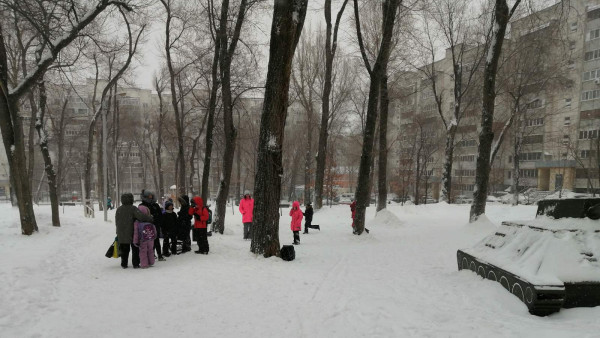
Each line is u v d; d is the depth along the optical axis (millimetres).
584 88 39906
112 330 4371
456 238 13281
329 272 7914
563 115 41906
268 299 5793
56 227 14852
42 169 53594
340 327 4547
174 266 8211
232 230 16812
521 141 31062
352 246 12141
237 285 6609
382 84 19297
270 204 9281
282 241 13609
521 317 4508
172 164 63656
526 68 21125
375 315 4957
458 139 48375
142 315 4938
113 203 41344
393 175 53250
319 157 25125
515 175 30859
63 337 4125
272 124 9250
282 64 9102
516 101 20953
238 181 42312
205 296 5891
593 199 5355
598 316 4258
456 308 5090
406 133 46750
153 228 8203
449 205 25562
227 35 16047
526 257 5273
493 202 41500
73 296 5785
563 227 5273
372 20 23938
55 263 8125
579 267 4734
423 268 8344
